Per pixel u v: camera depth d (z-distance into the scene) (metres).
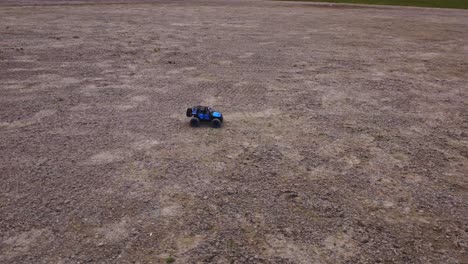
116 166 6.52
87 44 17.52
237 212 5.30
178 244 4.64
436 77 13.35
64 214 5.18
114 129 8.09
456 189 6.06
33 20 24.72
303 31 23.50
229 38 20.19
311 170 6.54
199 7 36.88
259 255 4.48
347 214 5.32
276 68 14.00
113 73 12.66
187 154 7.04
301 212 5.34
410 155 7.24
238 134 8.01
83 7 33.38
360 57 16.45
